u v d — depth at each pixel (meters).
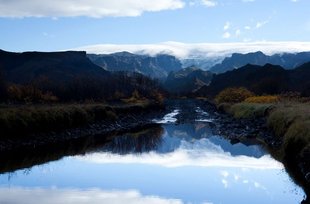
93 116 60.59
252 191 24.23
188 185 25.92
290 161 29.44
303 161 26.30
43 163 33.25
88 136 51.84
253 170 30.12
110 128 61.28
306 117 33.25
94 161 34.88
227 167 31.72
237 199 22.66
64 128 49.88
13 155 35.91
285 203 21.66
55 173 29.36
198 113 107.50
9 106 53.47
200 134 57.81
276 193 23.59
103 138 51.25
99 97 118.56
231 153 38.97
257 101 88.31
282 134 38.22
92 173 29.58
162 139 52.50
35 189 24.44
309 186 23.67
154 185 25.94
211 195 23.50
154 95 155.12
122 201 22.03
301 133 29.50
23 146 39.78
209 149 42.69
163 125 72.56
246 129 54.84
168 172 30.16
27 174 28.86
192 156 38.00
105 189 24.70
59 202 21.58
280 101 75.00
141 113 90.62
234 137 49.88
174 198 22.86
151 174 29.47
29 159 34.66
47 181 26.67
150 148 43.94
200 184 26.17
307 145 26.98
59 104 69.56
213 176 28.59
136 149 43.00
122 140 50.41
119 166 32.59
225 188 25.08
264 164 32.19
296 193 23.47
